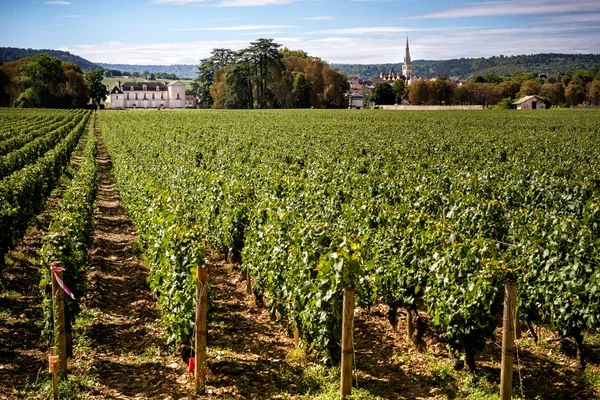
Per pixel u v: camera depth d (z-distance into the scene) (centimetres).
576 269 937
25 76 12900
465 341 871
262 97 13262
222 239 1549
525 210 1384
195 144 3703
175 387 847
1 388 813
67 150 3678
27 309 1166
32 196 1898
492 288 839
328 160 2533
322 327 862
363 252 1112
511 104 12638
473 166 2284
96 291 1269
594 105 15262
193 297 894
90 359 934
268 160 2628
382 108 12862
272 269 1069
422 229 1154
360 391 820
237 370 903
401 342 1033
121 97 19500
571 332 934
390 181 1819
